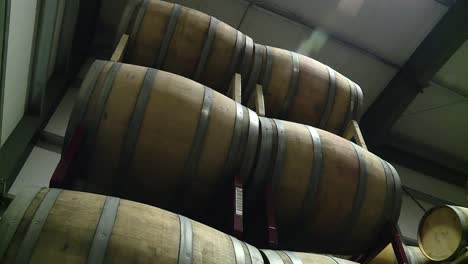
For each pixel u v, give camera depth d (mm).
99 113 3029
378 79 7434
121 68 3271
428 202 7746
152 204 3307
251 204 3402
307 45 7094
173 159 3074
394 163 7992
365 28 6953
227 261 2414
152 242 2254
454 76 7105
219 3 6715
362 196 3467
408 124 7883
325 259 2877
